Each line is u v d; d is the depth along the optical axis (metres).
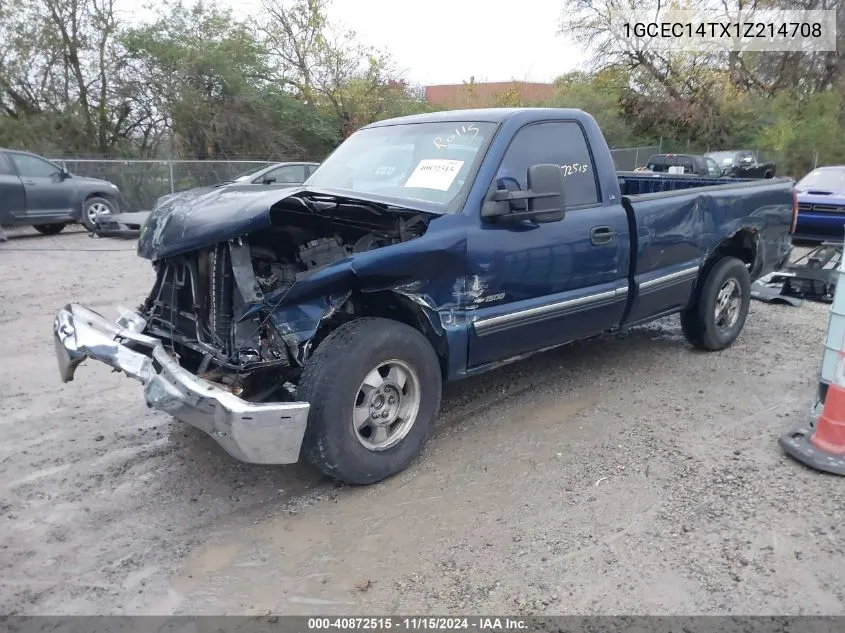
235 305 3.65
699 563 3.06
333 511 3.60
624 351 6.21
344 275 3.52
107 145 21.39
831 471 3.76
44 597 2.95
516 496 3.69
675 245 5.33
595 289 4.79
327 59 26.30
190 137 22.06
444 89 38.88
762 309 7.87
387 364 3.76
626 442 4.29
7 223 12.86
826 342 4.14
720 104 30.61
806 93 31.08
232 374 3.61
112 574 3.11
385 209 3.96
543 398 5.11
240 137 22.48
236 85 22.14
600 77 31.66
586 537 3.28
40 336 6.68
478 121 4.49
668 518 3.41
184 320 4.05
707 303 5.82
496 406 4.97
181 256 3.93
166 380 3.40
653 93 31.30
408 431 3.91
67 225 16.11
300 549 3.27
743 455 4.05
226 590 2.99
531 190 4.08
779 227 6.48
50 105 20.69
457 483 3.85
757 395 5.05
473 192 4.07
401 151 4.69
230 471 4.05
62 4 20.05
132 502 3.71
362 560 3.17
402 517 3.52
